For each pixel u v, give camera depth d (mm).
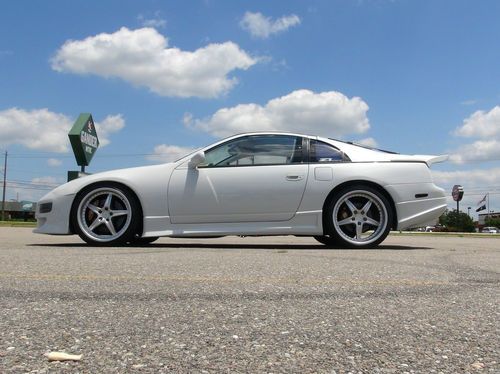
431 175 5629
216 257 4125
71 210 5539
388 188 5465
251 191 5477
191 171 5547
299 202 5461
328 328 1917
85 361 1520
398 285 2834
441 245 6598
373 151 5707
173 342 1718
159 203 5480
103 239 5504
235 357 1574
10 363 1488
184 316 2068
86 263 3639
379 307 2285
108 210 5527
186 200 5480
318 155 5582
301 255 4375
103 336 1778
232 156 5605
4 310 2131
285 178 5484
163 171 5574
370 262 3883
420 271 3441
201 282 2848
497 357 1611
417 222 5512
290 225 5484
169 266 3510
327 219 5457
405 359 1580
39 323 1928
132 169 5621
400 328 1935
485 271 3504
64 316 2041
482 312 2219
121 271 3238
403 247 5875
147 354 1592
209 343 1713
